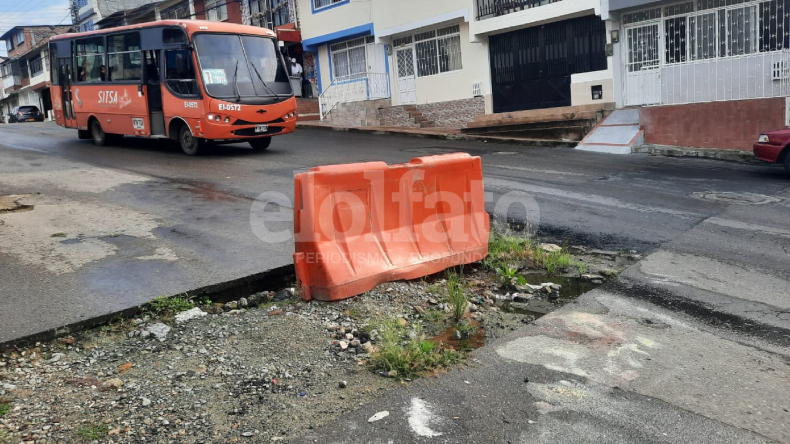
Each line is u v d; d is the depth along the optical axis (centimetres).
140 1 4462
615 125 1609
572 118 1694
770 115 1316
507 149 1592
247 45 1415
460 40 2105
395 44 2350
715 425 350
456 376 414
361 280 542
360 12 2378
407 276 581
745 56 1482
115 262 609
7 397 378
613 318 516
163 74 1403
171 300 516
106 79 1554
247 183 1060
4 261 605
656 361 434
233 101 1341
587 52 1795
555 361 436
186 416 361
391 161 1352
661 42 1639
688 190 1016
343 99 2591
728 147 1383
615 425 351
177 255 635
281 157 1406
